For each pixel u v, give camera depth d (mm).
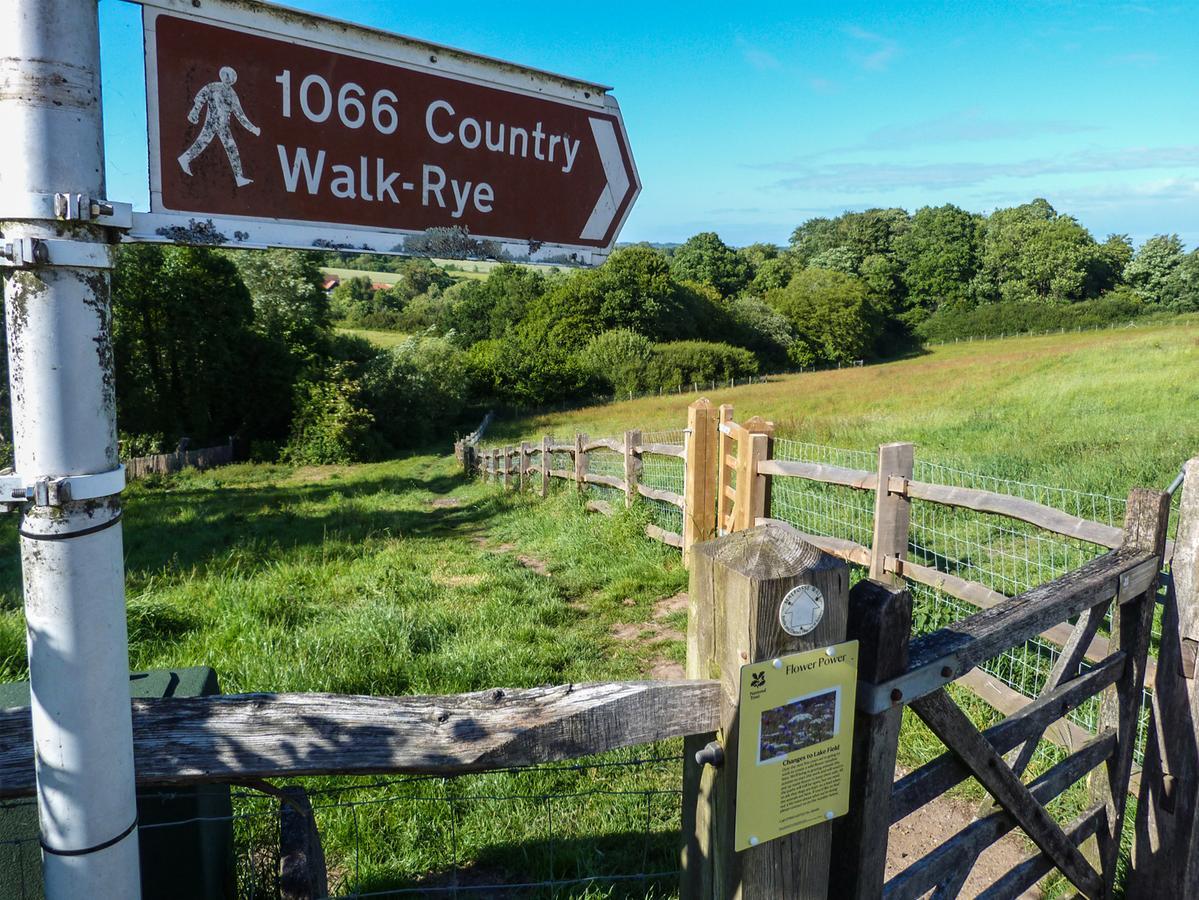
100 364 1185
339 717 1541
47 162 1091
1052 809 3215
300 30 1321
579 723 1536
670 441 18297
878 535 4797
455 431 33750
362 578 7262
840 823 1785
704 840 1650
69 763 1228
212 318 28797
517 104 1634
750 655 1494
